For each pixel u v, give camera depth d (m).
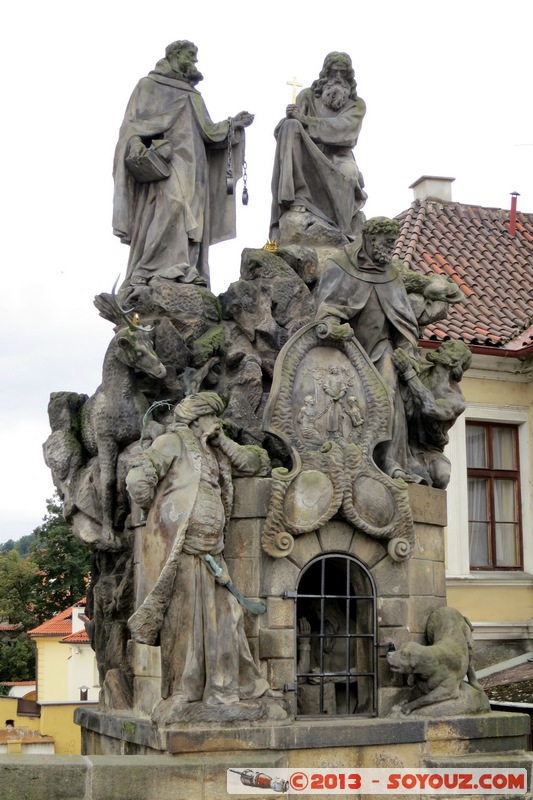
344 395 12.73
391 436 12.95
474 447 21.12
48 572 46.81
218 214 14.58
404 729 11.95
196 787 10.76
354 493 12.37
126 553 13.25
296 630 12.31
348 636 12.45
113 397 13.06
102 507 13.18
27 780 10.26
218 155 14.64
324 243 14.57
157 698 11.96
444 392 13.62
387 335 13.57
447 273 22.69
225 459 11.98
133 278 13.92
